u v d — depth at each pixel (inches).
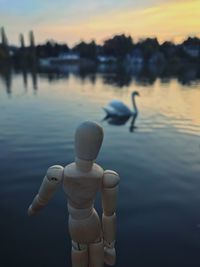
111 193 9.3
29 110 89.7
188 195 34.2
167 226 28.0
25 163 43.8
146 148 51.9
